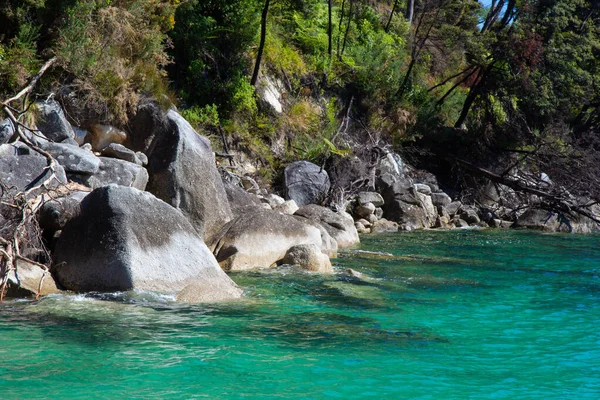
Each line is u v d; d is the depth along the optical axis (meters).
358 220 20.14
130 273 9.06
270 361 6.74
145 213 9.56
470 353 7.44
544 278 12.52
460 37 28.66
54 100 13.27
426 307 9.63
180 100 20.56
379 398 5.91
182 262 9.56
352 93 26.75
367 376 6.46
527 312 9.58
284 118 23.16
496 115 28.92
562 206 22.77
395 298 10.10
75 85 13.52
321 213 16.27
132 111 14.10
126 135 14.02
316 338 7.65
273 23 25.44
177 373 6.27
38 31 14.31
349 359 6.95
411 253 15.27
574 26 30.88
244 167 20.77
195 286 9.32
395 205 21.36
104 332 7.43
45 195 10.05
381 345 7.54
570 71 28.42
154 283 9.20
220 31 22.16
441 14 29.53
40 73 13.02
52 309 8.23
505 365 7.05
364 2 33.16
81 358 6.57
